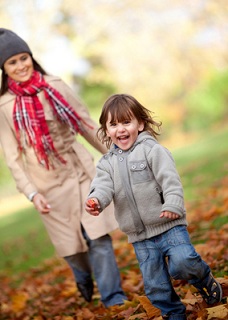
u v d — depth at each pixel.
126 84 37.72
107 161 4.50
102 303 6.34
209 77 37.81
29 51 6.26
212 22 36.62
